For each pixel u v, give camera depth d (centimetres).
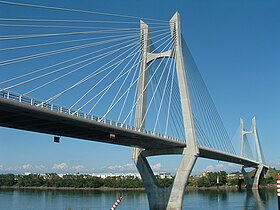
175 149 6081
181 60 6147
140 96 5978
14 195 12006
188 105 6072
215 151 7194
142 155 6353
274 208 7256
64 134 4659
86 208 7569
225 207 7631
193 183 17662
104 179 17862
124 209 7356
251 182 15425
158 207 6062
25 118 3750
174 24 6306
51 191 14862
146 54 6259
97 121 4216
